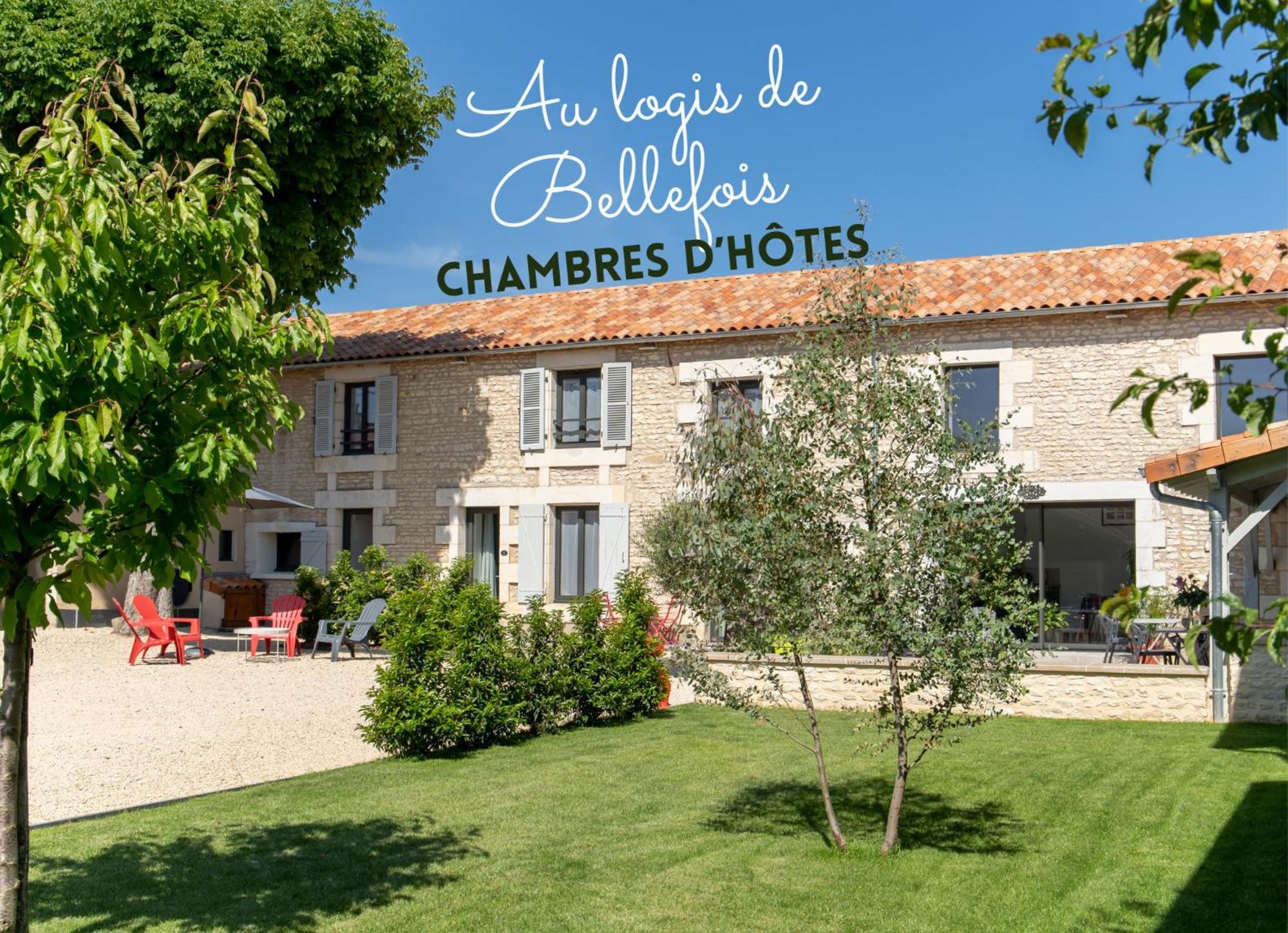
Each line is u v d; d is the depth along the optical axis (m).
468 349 18.12
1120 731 10.66
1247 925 5.13
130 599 17.47
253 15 14.97
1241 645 2.25
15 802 4.24
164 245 4.25
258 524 19.81
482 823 7.16
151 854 6.33
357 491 19.14
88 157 4.12
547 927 5.18
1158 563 14.17
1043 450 14.79
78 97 4.32
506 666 10.19
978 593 6.18
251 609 19.62
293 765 9.04
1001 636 6.02
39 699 11.59
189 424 4.30
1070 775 8.59
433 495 18.58
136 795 7.81
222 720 10.68
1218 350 14.05
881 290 6.52
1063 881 5.88
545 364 17.92
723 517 6.52
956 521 6.07
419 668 9.63
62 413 3.64
